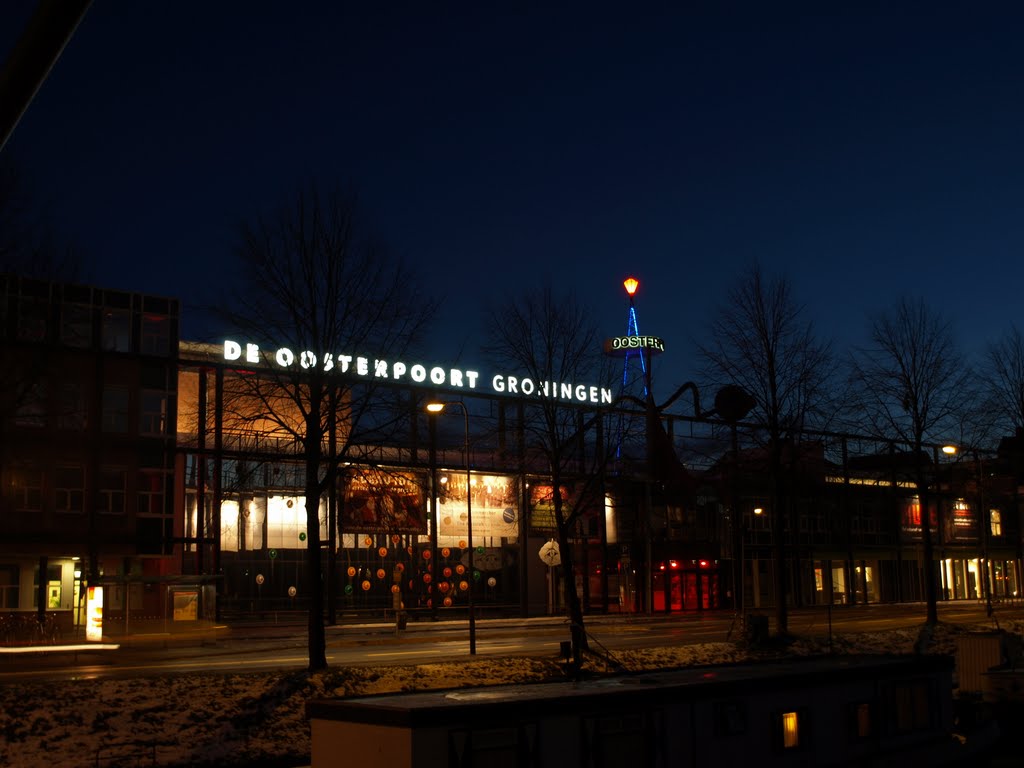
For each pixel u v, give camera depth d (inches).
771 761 645.3
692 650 1366.9
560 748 543.2
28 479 1945.1
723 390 1563.7
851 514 3430.1
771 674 679.1
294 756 802.2
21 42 213.8
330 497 2336.4
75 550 1982.0
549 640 1722.4
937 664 788.0
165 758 765.3
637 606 2790.4
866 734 714.2
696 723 611.2
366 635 1923.0
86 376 2030.0
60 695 877.2
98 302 2078.0
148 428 2108.8
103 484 2036.2
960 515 3774.6
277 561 2628.0
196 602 2106.3
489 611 2802.7
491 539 2910.9
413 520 2450.8
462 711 506.9
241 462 1785.2
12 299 1010.7
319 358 1123.9
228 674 1026.1
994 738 848.9
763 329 1505.9
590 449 1817.2
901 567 3553.2
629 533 2876.5
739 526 2364.7
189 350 2222.0
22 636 1818.4
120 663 1344.7
